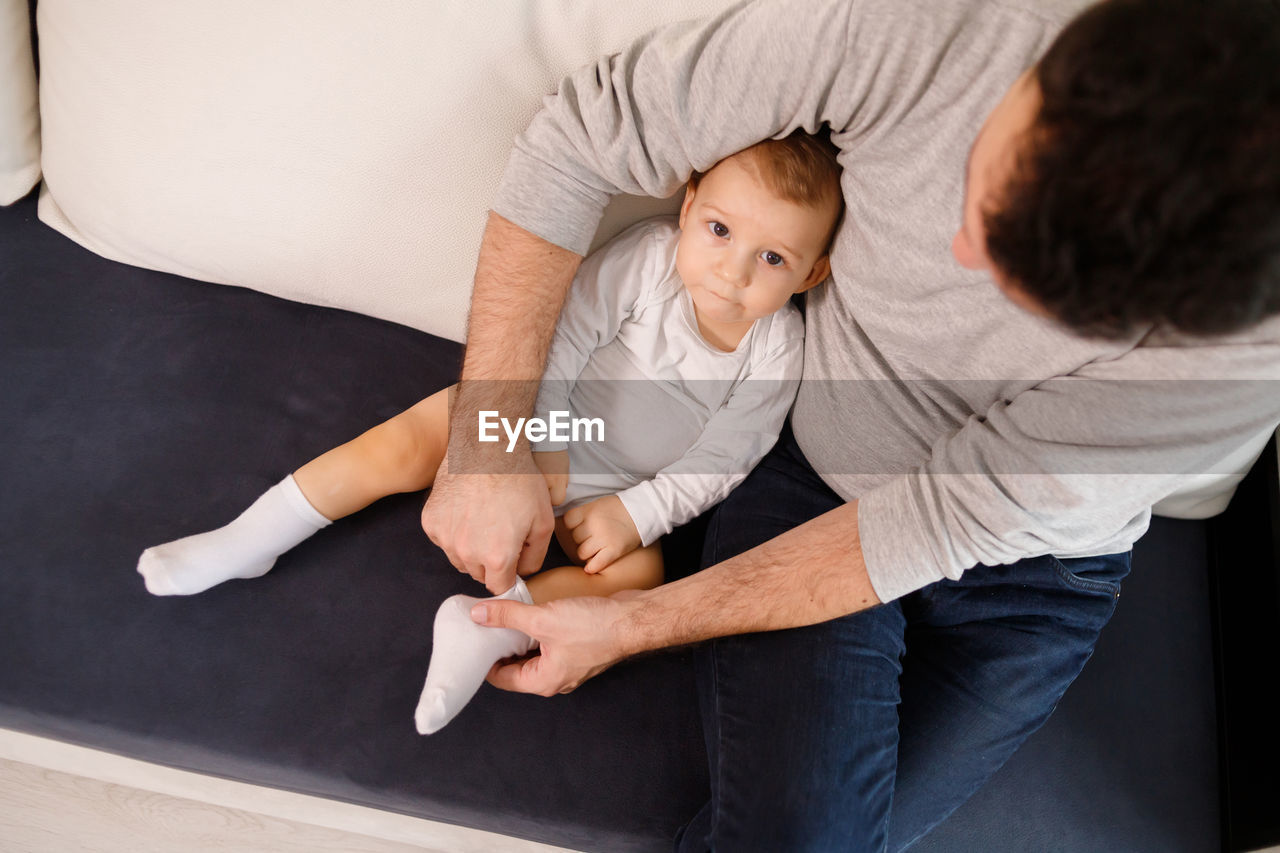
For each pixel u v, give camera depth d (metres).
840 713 0.89
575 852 1.03
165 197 1.08
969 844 1.05
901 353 0.92
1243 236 0.56
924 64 0.78
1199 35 0.54
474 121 1.02
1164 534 1.29
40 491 1.05
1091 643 1.00
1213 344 0.71
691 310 1.07
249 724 0.96
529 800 0.95
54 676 0.96
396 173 1.04
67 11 1.03
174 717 0.96
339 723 0.97
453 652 0.94
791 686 0.90
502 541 0.93
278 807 1.08
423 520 0.96
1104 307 0.61
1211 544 1.28
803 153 0.93
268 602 1.02
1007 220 0.60
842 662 0.91
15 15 1.09
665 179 0.95
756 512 1.06
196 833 1.21
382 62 0.99
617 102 0.91
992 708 0.98
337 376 1.16
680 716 1.02
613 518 1.03
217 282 1.19
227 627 1.00
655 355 1.08
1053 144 0.57
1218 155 0.54
